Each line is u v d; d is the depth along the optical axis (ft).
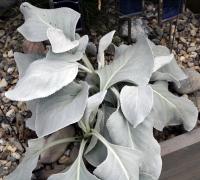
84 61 1.62
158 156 1.42
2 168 1.63
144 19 2.10
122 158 1.36
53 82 1.37
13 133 1.73
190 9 2.24
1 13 2.20
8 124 1.76
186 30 2.08
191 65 1.90
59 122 1.34
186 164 1.64
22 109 1.79
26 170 1.45
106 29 2.03
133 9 1.77
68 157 1.61
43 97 1.40
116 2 1.89
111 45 1.91
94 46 1.83
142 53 1.50
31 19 1.61
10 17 2.21
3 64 1.99
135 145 1.43
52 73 1.40
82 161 1.42
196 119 1.58
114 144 1.42
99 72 1.55
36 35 1.57
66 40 1.49
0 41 2.11
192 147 1.58
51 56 1.48
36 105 1.48
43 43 1.95
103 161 1.40
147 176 1.41
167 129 1.67
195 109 1.59
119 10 1.79
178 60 1.92
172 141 1.58
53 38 1.45
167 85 1.67
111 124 1.41
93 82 1.62
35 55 1.65
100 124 1.54
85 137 1.55
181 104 1.59
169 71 1.66
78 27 1.87
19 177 1.44
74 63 1.47
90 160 1.48
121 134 1.43
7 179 1.46
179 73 1.66
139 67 1.48
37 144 1.52
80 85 1.47
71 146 1.63
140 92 1.44
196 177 1.74
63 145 1.61
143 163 1.40
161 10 1.74
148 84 1.57
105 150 1.49
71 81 1.40
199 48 1.99
